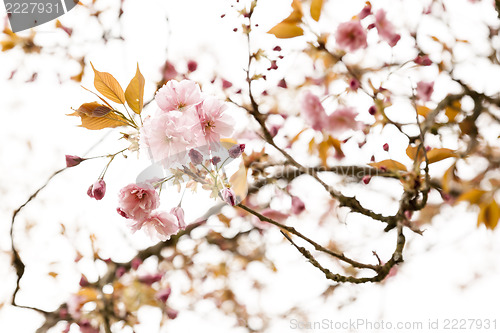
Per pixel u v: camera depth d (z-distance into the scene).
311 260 1.30
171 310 1.69
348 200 1.37
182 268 1.74
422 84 1.54
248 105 1.59
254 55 1.46
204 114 1.26
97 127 1.25
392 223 1.37
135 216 1.27
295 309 1.73
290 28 1.44
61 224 1.71
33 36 1.69
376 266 1.31
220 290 1.78
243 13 1.46
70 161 1.31
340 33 1.51
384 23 1.54
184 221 1.28
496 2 1.52
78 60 1.68
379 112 1.51
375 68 1.54
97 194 1.29
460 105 1.52
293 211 1.65
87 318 1.67
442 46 1.57
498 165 1.50
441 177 1.50
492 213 1.44
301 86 1.58
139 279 1.69
